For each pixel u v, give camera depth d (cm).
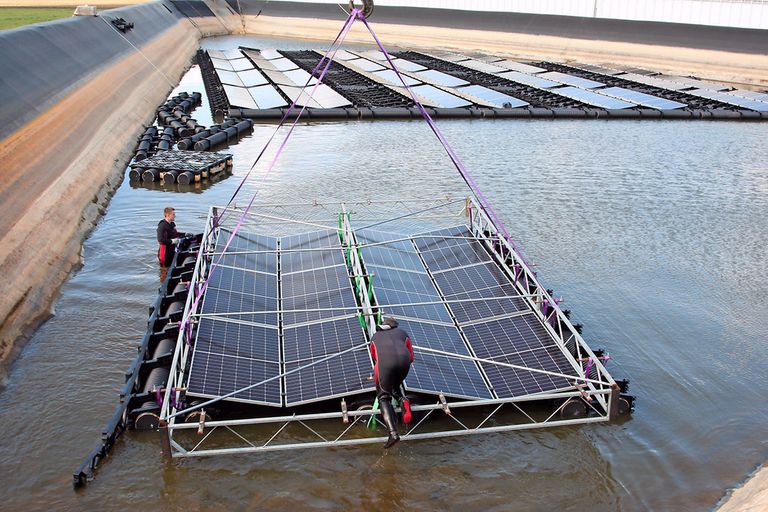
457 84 6031
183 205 2803
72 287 2023
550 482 1252
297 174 3278
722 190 3169
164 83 5706
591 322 1864
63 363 1608
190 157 3328
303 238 2092
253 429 1368
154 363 1479
